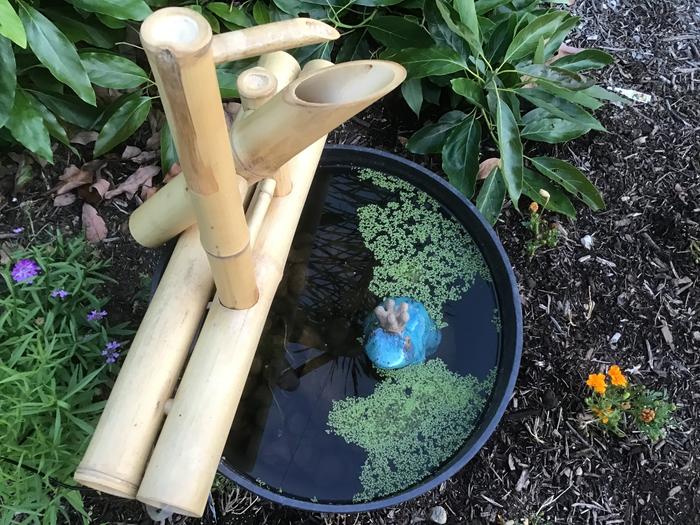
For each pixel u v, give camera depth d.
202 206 0.63
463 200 1.20
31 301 1.18
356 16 1.47
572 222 1.51
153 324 0.88
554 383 1.37
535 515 1.27
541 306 1.43
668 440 1.35
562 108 1.36
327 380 1.14
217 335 0.87
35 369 1.06
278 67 1.06
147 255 1.35
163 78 0.48
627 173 1.58
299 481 1.06
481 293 1.20
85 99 1.10
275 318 1.18
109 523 1.17
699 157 1.62
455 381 1.15
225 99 1.42
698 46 1.77
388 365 1.12
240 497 1.21
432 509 1.26
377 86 0.58
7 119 1.09
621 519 1.29
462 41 1.38
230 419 0.86
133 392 0.84
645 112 1.65
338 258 1.25
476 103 1.30
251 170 0.69
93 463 0.80
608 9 1.78
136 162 1.42
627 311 1.45
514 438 1.32
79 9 1.18
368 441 1.10
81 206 1.38
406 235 1.26
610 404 1.29
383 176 1.27
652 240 1.52
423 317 1.16
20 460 0.99
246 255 0.74
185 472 0.80
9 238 1.33
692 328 1.45
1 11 0.88
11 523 1.07
